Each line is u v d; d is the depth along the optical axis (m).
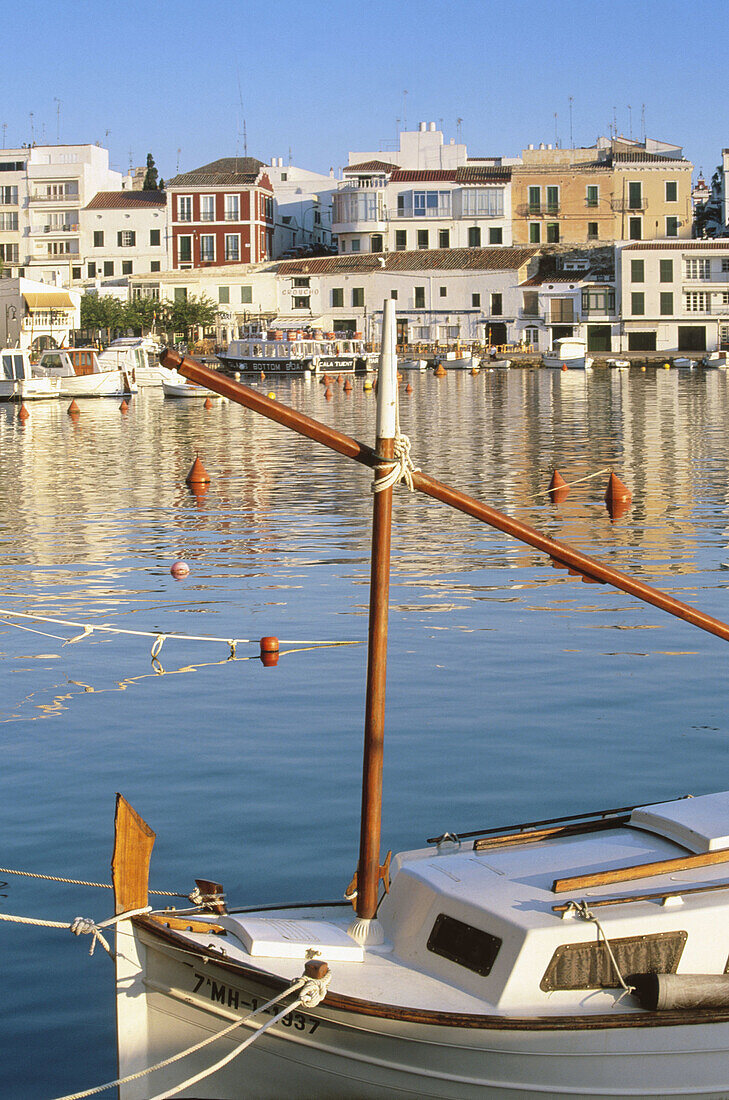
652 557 21.78
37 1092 7.08
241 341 96.56
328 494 31.38
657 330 105.69
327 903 7.79
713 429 46.88
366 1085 6.56
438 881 6.93
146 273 115.06
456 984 6.63
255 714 13.39
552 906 6.57
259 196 116.75
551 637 16.44
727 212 115.25
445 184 114.25
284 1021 6.64
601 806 10.65
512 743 12.29
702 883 6.78
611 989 6.49
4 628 17.41
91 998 8.02
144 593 19.61
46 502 30.53
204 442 48.00
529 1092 6.36
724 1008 6.52
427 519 26.78
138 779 11.49
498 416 55.75
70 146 120.31
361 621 17.53
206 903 7.55
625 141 119.44
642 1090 6.46
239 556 22.77
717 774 11.39
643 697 13.75
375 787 7.20
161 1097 6.69
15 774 11.69
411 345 107.00
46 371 82.19
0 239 120.38
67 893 9.34
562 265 111.00
